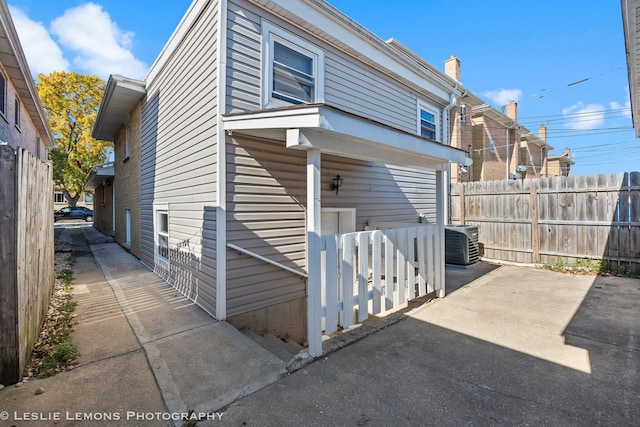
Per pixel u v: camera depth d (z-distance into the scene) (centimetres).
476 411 205
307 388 235
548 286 516
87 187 1875
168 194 570
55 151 2191
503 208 736
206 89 416
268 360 278
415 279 426
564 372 252
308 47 492
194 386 236
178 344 310
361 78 591
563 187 653
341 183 561
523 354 284
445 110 831
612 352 284
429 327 352
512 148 1498
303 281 476
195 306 431
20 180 236
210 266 405
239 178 402
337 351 296
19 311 237
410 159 405
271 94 439
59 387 232
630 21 297
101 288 519
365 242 344
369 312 425
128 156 903
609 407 206
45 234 371
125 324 361
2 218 228
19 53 604
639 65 376
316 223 290
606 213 601
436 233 457
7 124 669
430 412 205
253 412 207
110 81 673
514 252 717
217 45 389
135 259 791
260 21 429
